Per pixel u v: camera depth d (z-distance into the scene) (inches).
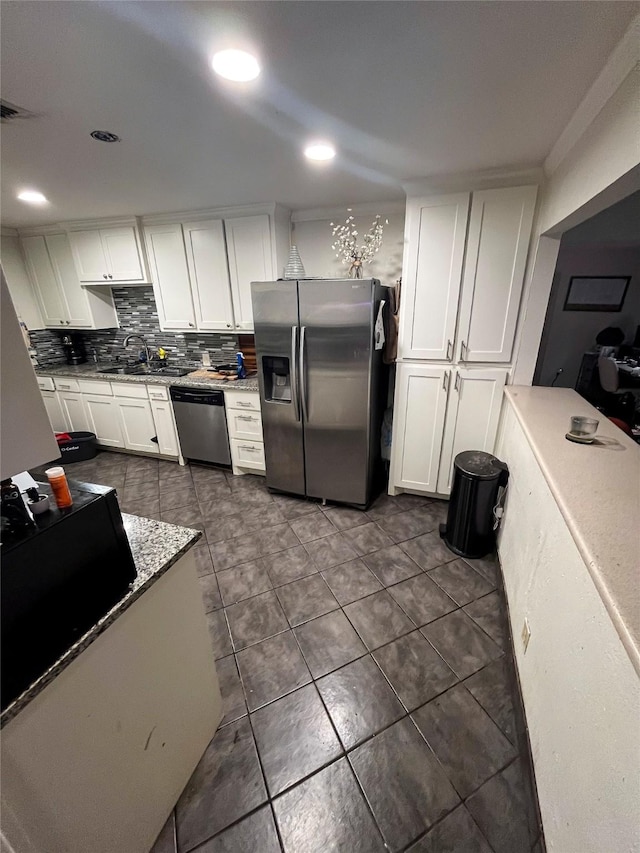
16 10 34.4
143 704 38.5
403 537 95.6
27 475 37.0
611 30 37.7
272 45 40.2
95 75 45.5
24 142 64.6
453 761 48.5
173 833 42.3
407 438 107.7
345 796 45.2
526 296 86.7
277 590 78.4
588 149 53.2
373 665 61.7
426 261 91.0
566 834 34.4
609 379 149.9
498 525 87.0
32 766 27.5
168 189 92.8
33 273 144.7
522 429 70.5
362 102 52.3
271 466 114.5
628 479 46.3
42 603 28.4
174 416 132.7
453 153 70.2
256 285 97.6
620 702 28.0
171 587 41.4
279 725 53.0
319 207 112.3
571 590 40.6
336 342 94.3
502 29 37.7
